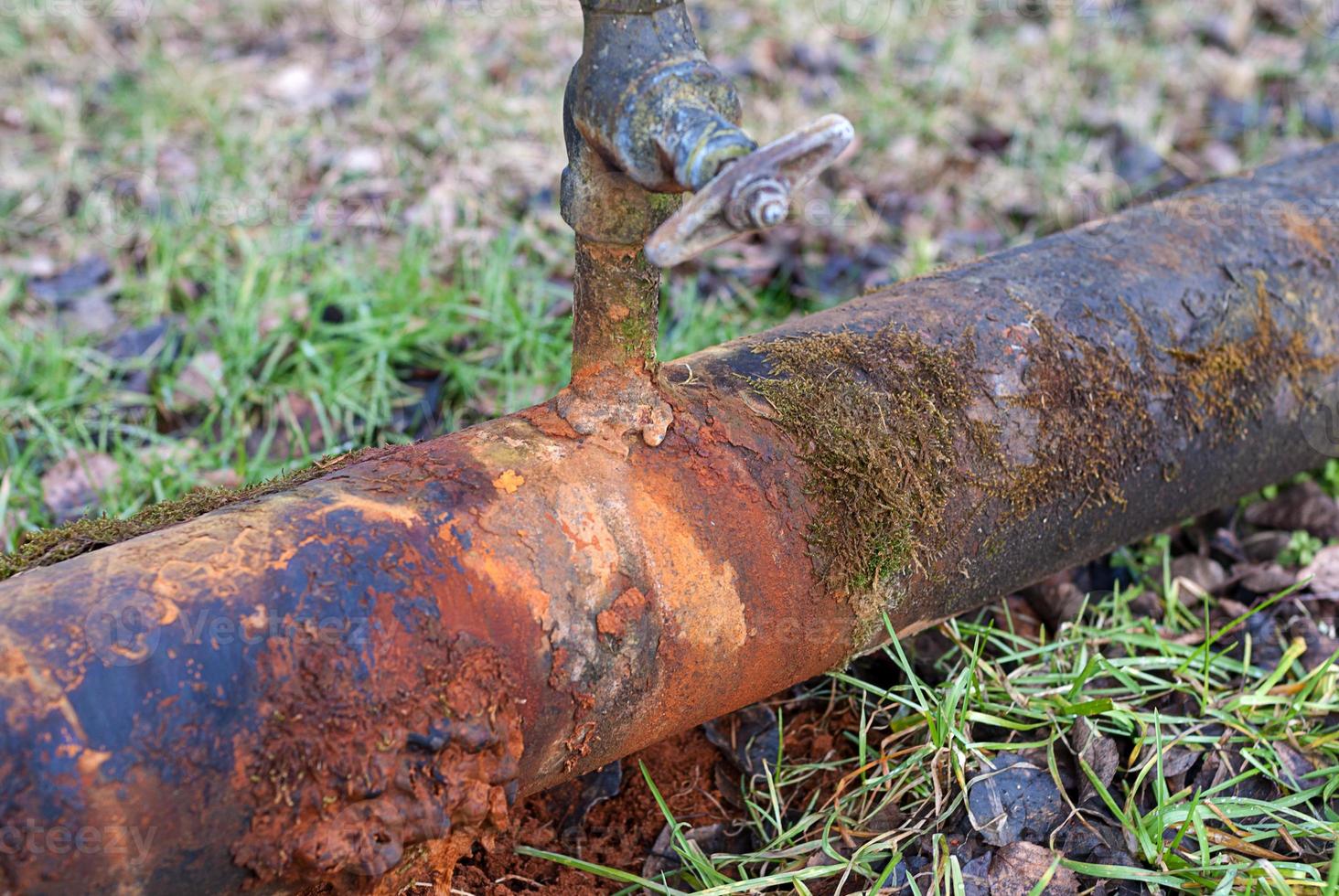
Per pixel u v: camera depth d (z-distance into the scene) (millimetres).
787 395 609
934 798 652
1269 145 1360
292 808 510
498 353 1017
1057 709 688
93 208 1228
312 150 1333
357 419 971
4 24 1645
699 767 698
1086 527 682
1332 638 751
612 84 523
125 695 493
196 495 617
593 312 566
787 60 1554
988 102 1461
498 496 552
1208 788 676
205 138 1372
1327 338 736
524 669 541
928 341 646
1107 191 1271
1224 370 704
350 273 1046
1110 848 646
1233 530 839
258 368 1010
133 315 1083
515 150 1331
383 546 532
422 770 526
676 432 582
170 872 501
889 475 613
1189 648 735
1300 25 1632
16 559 576
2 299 1070
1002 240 1210
